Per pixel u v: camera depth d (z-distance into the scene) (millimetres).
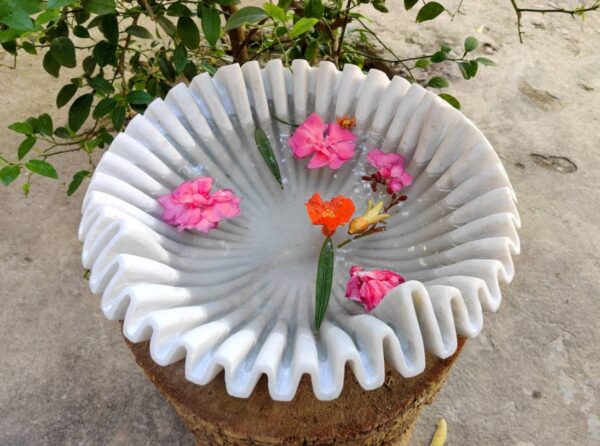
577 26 1190
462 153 453
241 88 494
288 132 521
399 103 493
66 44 633
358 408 385
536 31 1174
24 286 780
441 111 458
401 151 492
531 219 859
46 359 713
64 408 674
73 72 1060
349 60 917
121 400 682
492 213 417
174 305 379
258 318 408
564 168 929
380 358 324
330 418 381
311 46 754
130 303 346
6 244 820
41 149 937
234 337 351
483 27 1173
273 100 517
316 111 521
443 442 648
